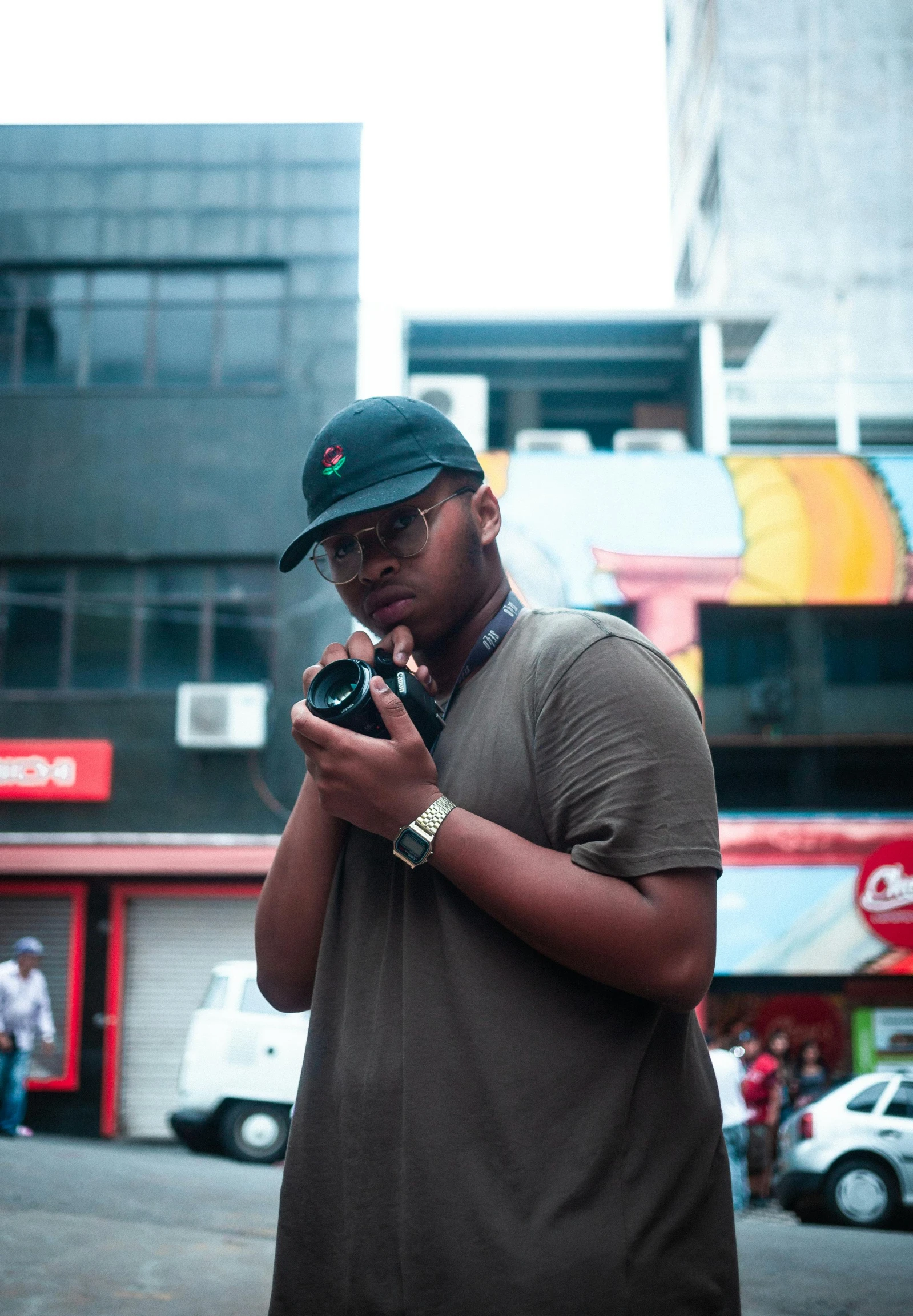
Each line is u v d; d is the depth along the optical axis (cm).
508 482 1359
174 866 1348
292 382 1462
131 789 1386
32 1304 434
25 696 1412
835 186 2144
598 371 1570
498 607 154
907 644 1390
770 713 1362
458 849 128
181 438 1457
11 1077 1090
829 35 2202
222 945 1370
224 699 1366
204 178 1507
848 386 1447
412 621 149
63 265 1502
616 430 1722
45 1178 764
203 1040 1077
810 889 1292
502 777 137
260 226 1496
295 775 1378
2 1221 604
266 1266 534
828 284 2108
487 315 1449
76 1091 1338
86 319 1497
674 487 1360
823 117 2170
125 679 1416
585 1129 125
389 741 133
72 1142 1193
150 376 1483
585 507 1355
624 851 126
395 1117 129
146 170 1509
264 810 1373
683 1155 129
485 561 154
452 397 1439
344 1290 129
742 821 1303
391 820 131
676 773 129
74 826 1378
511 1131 124
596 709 132
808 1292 560
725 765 1392
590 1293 118
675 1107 130
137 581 1438
